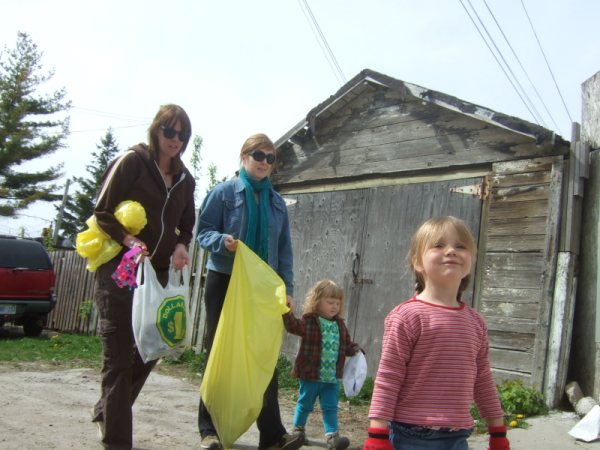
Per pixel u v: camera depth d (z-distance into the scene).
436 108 6.91
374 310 6.89
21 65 31.05
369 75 7.30
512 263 5.85
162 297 3.20
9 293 9.94
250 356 3.40
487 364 2.38
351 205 7.50
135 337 3.12
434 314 2.24
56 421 4.23
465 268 2.31
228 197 3.90
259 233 3.89
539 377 5.39
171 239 3.57
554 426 4.73
